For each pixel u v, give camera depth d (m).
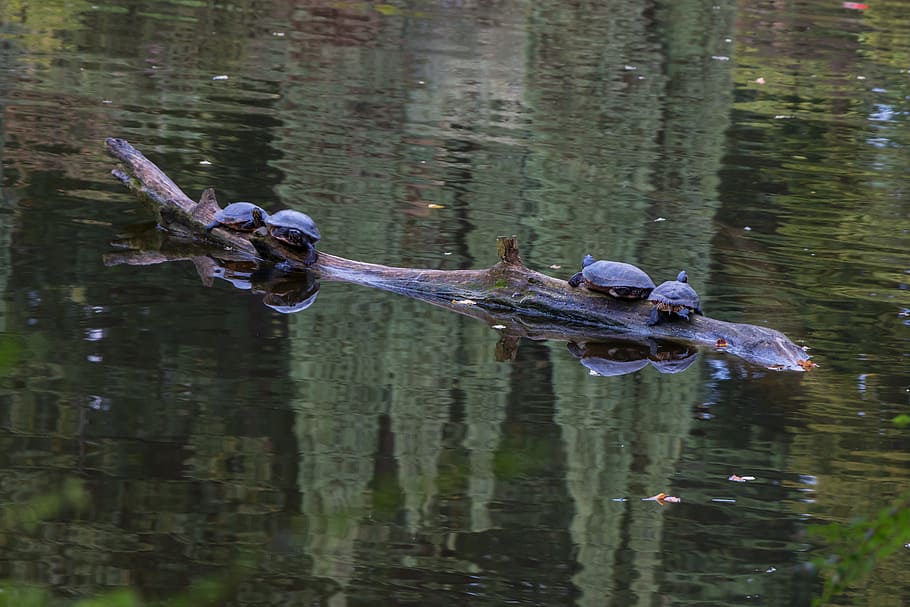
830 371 12.94
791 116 27.17
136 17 32.50
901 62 34.66
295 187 18.72
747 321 14.46
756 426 11.23
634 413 11.47
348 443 10.16
